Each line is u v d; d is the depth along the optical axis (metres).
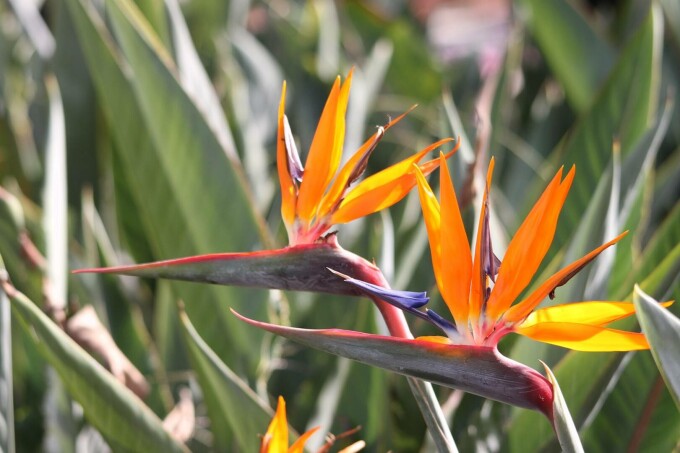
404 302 1.27
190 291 1.78
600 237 1.62
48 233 1.76
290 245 1.31
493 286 1.26
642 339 1.23
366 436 1.71
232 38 3.14
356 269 1.30
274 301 1.81
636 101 2.02
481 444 1.65
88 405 1.56
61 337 1.52
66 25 2.45
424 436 1.73
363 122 2.63
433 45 5.06
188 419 1.75
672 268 1.51
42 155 2.46
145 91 1.76
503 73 2.39
